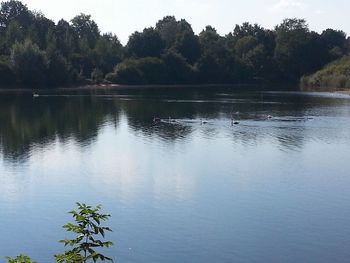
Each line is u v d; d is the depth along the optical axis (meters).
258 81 174.38
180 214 33.12
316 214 33.03
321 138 60.41
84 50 164.12
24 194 37.72
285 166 46.09
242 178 41.88
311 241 28.84
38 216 33.12
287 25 183.62
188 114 84.31
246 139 59.91
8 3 191.88
